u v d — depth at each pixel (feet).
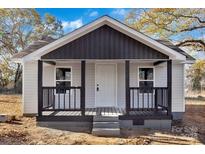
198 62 79.20
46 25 111.34
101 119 33.45
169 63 34.86
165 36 80.74
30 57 33.86
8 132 30.63
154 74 42.83
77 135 30.37
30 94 41.81
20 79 102.17
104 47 34.45
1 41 94.79
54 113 37.06
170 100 34.53
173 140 28.37
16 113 46.93
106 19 33.55
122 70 43.39
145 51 34.45
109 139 28.55
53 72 42.70
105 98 43.34
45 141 27.27
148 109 34.91
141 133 31.63
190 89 104.37
